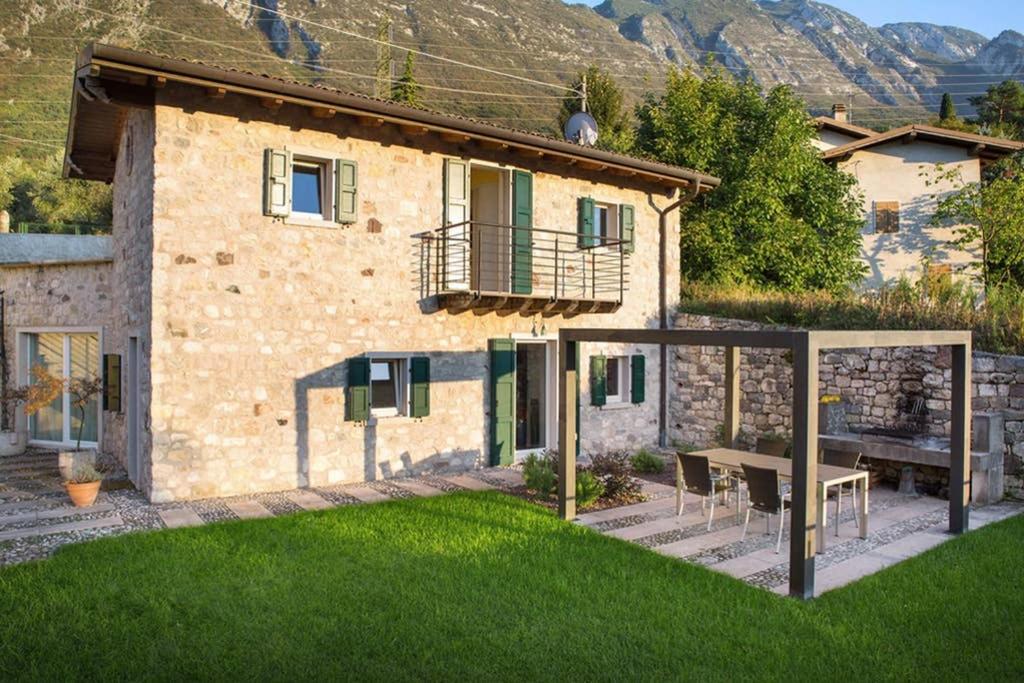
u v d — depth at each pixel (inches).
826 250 679.7
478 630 195.2
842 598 224.2
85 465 329.7
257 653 179.3
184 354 332.8
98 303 458.3
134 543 260.4
